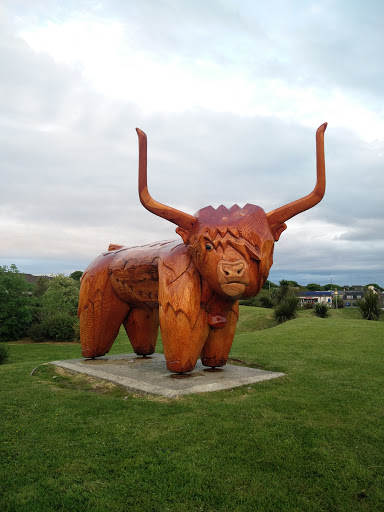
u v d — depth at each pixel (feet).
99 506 8.71
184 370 18.84
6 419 14.24
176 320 18.34
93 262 25.49
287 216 17.29
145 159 17.19
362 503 8.95
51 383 20.17
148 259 21.66
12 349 52.03
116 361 25.16
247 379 19.38
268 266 16.85
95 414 14.58
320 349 30.27
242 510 8.62
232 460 10.73
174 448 11.48
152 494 9.20
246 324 70.90
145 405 15.47
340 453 11.25
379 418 14.25
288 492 9.30
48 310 74.49
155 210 17.28
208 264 16.53
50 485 9.57
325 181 16.78
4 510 8.62
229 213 17.17
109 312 24.48
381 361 25.46
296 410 14.99
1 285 62.54
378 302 68.33
